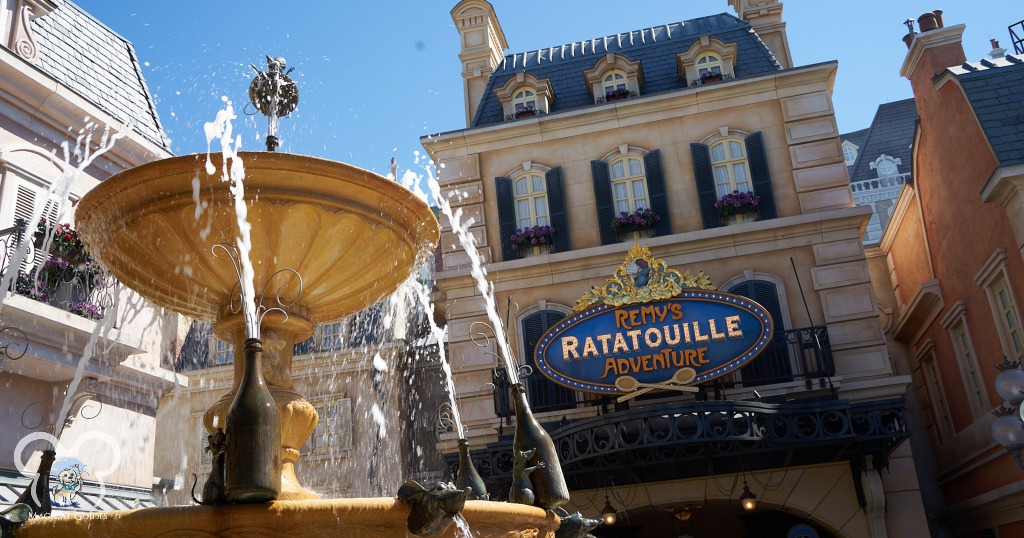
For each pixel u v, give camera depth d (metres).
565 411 17.89
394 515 3.51
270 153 4.61
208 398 23.83
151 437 14.33
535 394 18.47
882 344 17.73
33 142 13.14
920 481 21.70
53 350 11.88
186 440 23.42
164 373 14.06
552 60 24.36
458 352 19.56
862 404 15.26
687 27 24.36
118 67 16.75
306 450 23.16
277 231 4.88
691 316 17.20
